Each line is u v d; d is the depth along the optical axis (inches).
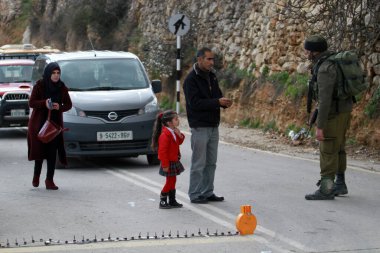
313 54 701.9
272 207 681.0
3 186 812.6
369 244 547.5
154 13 2017.7
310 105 716.0
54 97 779.4
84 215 653.3
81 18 2514.8
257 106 1382.9
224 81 1521.9
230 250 532.7
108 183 826.8
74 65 1027.9
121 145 939.3
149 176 876.0
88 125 926.4
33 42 3090.6
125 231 592.7
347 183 804.6
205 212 663.8
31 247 542.6
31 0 3373.5
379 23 1051.3
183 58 1747.0
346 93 692.1
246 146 1162.6
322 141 709.3
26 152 1123.3
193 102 687.1
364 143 1050.7
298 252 527.8
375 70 1080.8
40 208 686.5
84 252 528.1
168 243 552.7
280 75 1344.7
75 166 967.6
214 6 1673.2
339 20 1073.5
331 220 625.6
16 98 1299.2
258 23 1473.9
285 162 980.6
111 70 1024.2
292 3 1291.8
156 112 956.0
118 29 2297.0
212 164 708.0
